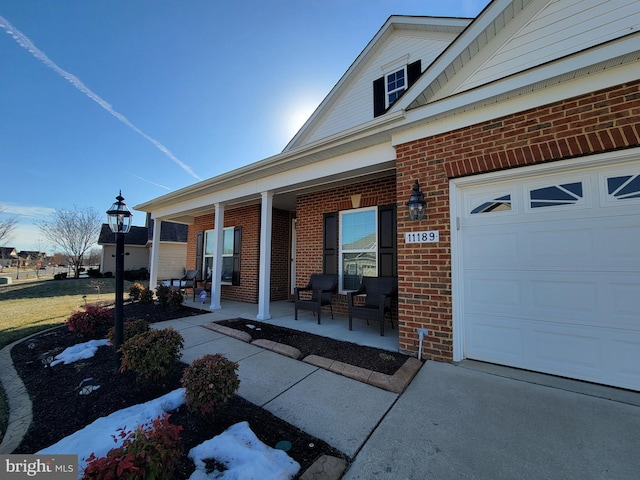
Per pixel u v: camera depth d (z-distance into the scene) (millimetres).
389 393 2779
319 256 6867
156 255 9891
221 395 2248
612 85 2711
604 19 2992
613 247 2846
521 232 3303
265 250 5980
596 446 1973
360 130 4188
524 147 3127
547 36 3258
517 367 3256
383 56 7309
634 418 2275
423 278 3688
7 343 4711
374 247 6012
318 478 1688
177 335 3215
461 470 1784
